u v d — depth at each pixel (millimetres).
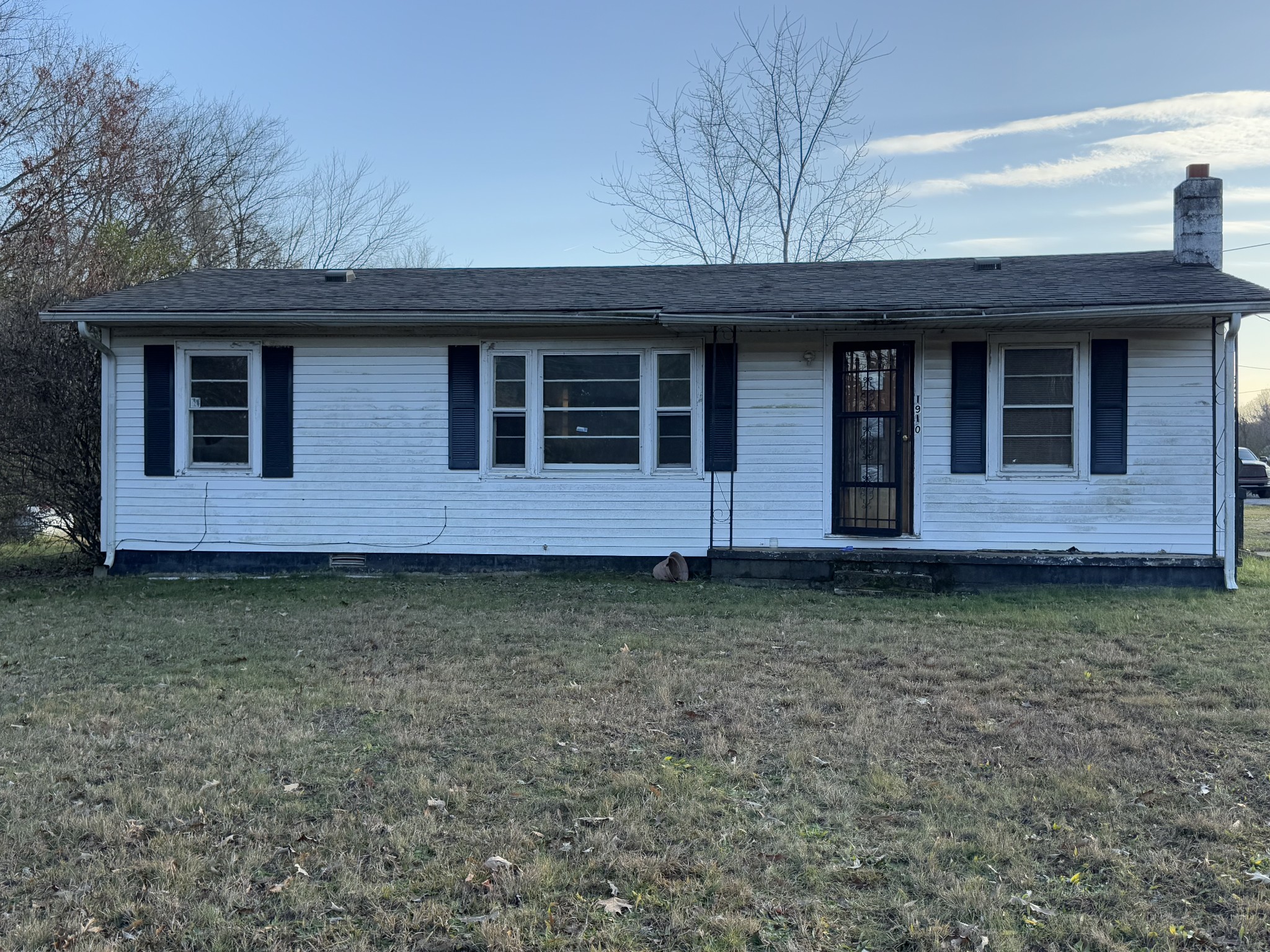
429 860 3900
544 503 11453
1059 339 10695
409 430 11516
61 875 3730
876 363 10992
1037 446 10805
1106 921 3467
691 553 11297
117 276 21156
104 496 11695
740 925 3398
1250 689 6270
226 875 3748
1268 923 3420
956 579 10656
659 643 7660
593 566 11430
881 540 10984
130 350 11617
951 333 10820
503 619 8719
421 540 11531
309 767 4867
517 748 5168
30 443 12062
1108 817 4301
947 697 6148
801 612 9047
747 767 4871
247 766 4859
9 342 11938
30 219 21594
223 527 11648
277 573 11625
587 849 3975
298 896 3582
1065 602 9508
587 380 11375
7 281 19906
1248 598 9664
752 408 11195
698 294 11336
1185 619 8617
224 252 27422
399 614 8984
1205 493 10539
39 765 4863
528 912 3500
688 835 4121
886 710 5875
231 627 8422
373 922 3439
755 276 12453
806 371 11109
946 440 10867
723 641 7777
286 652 7414
